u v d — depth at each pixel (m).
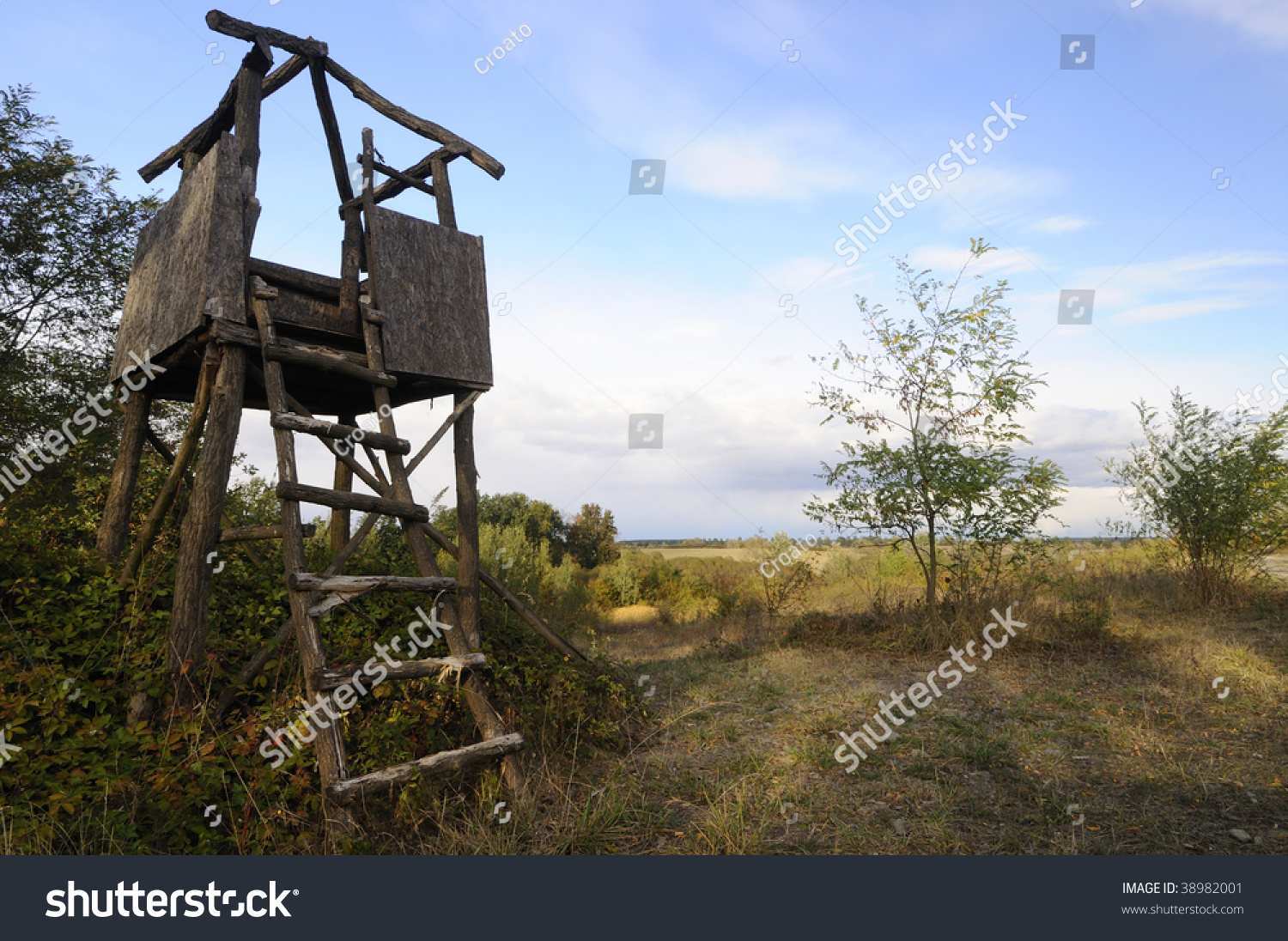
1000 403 8.88
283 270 5.30
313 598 4.37
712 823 4.15
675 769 5.30
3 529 5.64
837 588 14.35
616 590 20.66
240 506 8.95
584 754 5.44
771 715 6.67
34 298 11.88
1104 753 5.34
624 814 4.36
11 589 4.75
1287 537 10.58
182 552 4.71
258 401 6.85
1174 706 6.36
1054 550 9.24
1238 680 6.89
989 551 9.23
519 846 3.97
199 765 3.78
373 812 4.16
